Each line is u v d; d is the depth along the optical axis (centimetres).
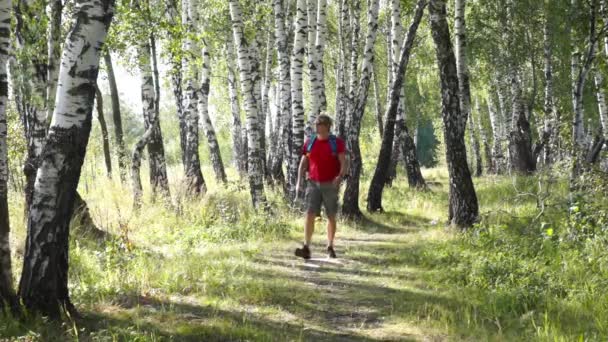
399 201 1778
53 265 529
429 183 2502
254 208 1359
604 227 844
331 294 676
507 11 2208
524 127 2300
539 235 905
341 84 2088
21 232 953
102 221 1180
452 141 1161
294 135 1556
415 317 571
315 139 855
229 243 1043
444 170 3928
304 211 1399
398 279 754
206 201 1432
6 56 528
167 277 707
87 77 533
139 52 1369
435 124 4347
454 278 737
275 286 689
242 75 1406
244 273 760
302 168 862
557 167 1275
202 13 2244
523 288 633
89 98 537
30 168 972
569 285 661
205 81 2150
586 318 556
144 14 1235
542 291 632
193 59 1539
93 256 812
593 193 1040
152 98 1502
